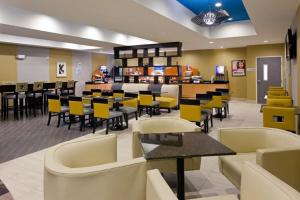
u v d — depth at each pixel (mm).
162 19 5648
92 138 2223
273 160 1965
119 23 6094
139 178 1683
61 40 8445
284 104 4793
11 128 6121
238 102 11195
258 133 2682
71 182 1478
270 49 10555
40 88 8328
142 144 2238
